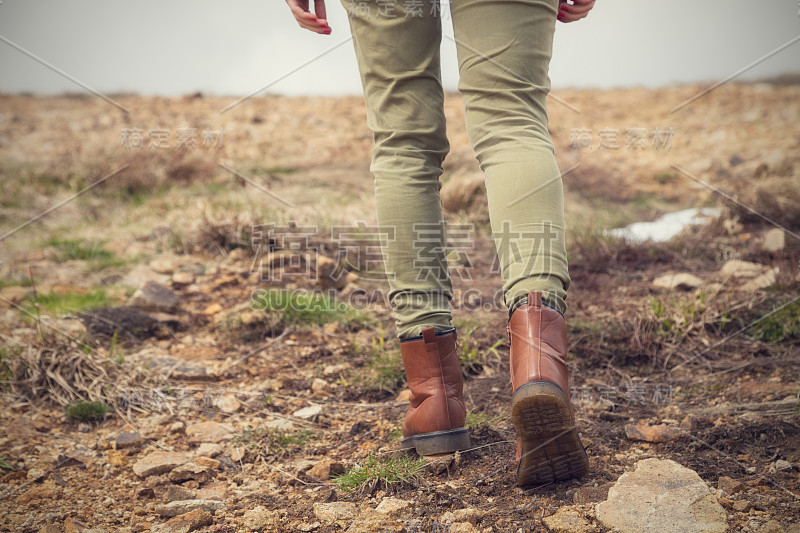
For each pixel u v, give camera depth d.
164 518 1.19
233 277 2.63
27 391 1.79
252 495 1.27
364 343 2.10
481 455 1.33
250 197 3.56
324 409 1.68
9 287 2.55
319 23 1.39
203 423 1.60
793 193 3.22
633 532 1.03
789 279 2.28
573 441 1.11
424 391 1.33
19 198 3.84
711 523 1.04
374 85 1.30
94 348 2.02
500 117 1.19
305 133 5.32
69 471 1.39
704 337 1.93
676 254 2.72
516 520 1.10
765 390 1.57
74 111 5.78
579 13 1.38
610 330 1.98
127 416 1.66
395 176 1.30
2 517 1.19
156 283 2.39
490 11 1.18
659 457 1.29
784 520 1.04
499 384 1.74
